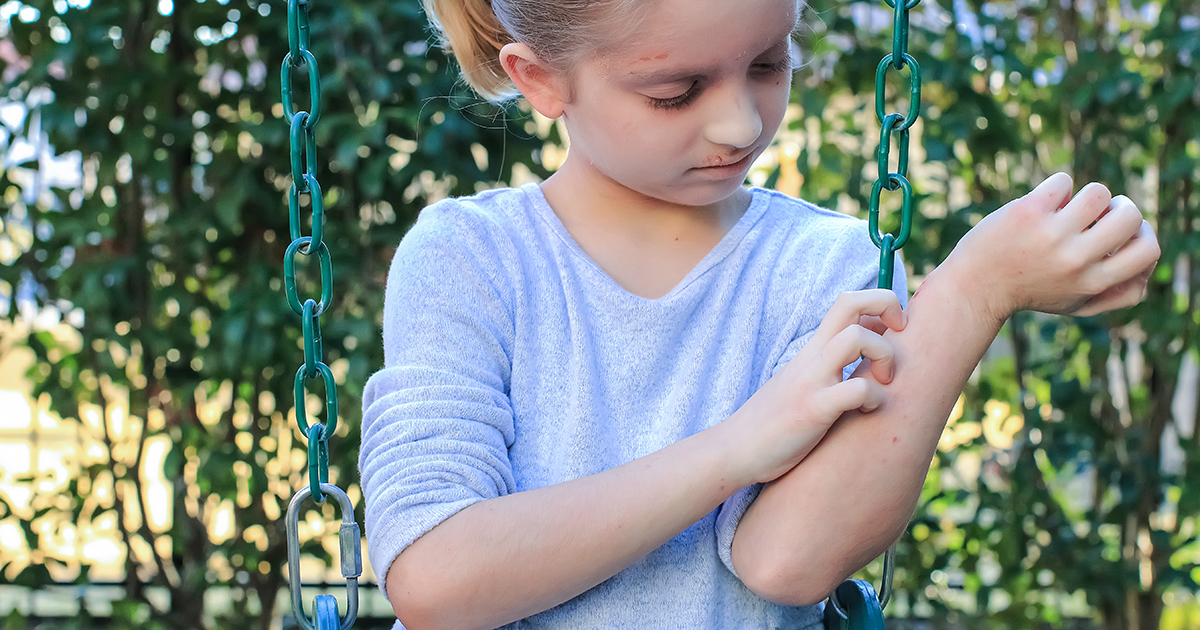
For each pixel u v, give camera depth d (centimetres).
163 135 217
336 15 193
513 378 84
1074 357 246
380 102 205
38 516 237
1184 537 255
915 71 71
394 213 216
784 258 87
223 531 288
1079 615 264
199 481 226
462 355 81
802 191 213
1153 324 229
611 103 75
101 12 205
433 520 73
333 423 82
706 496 73
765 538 76
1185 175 221
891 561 79
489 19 93
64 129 203
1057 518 233
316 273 212
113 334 217
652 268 86
